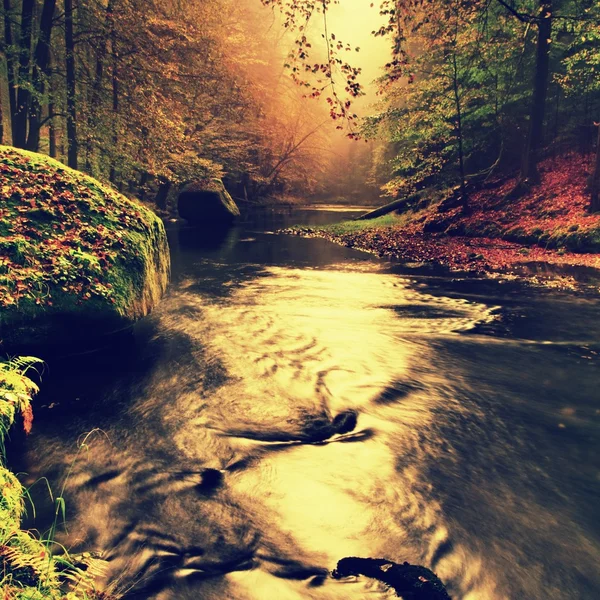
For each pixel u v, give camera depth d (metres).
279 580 2.37
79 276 5.41
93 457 3.51
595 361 5.77
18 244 5.23
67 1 16.59
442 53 22.03
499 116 22.38
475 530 2.79
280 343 6.33
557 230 15.12
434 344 6.39
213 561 2.49
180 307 8.11
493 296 9.29
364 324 7.32
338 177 67.38
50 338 5.14
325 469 3.43
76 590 2.13
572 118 21.30
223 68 21.78
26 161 6.58
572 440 3.89
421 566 2.49
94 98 17.75
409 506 3.01
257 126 34.94
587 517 2.94
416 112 22.83
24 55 15.67
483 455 3.66
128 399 4.55
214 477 3.29
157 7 17.66
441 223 19.84
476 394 4.82
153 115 17.38
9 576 1.98
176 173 24.95
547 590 2.36
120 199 7.05
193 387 4.86
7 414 3.09
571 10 17.88
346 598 2.25
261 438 3.87
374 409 4.45
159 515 2.86
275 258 14.34
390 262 13.72
